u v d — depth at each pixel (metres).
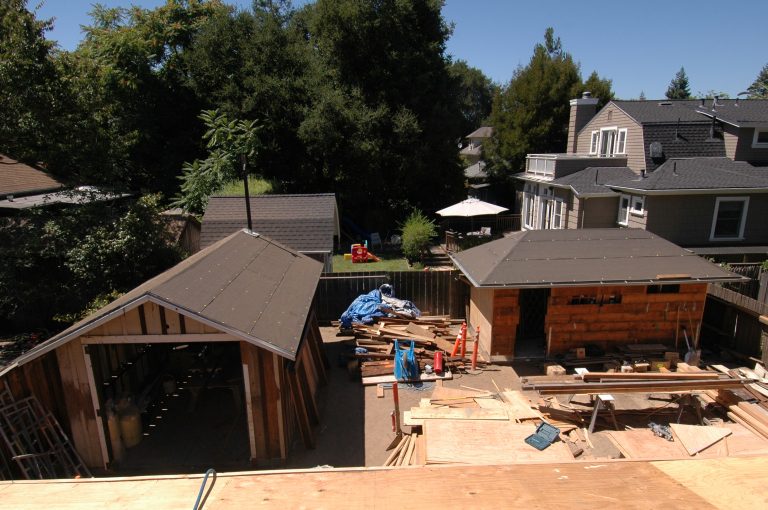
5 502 1.78
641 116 21.92
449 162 31.00
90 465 7.68
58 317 12.28
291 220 16.38
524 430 8.11
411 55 28.56
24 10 13.71
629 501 1.56
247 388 7.53
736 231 18.30
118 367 9.15
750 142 19.91
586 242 11.98
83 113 14.70
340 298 14.84
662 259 11.48
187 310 6.80
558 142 33.84
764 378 9.93
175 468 7.77
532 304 12.52
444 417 8.53
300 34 31.91
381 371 11.12
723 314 12.16
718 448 7.68
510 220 30.91
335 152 27.59
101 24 32.34
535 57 34.66
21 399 7.20
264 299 8.50
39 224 12.93
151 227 14.49
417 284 14.73
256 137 26.06
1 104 13.25
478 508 1.58
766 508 1.50
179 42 30.55
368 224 30.03
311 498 1.69
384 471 1.82
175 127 30.42
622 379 9.48
